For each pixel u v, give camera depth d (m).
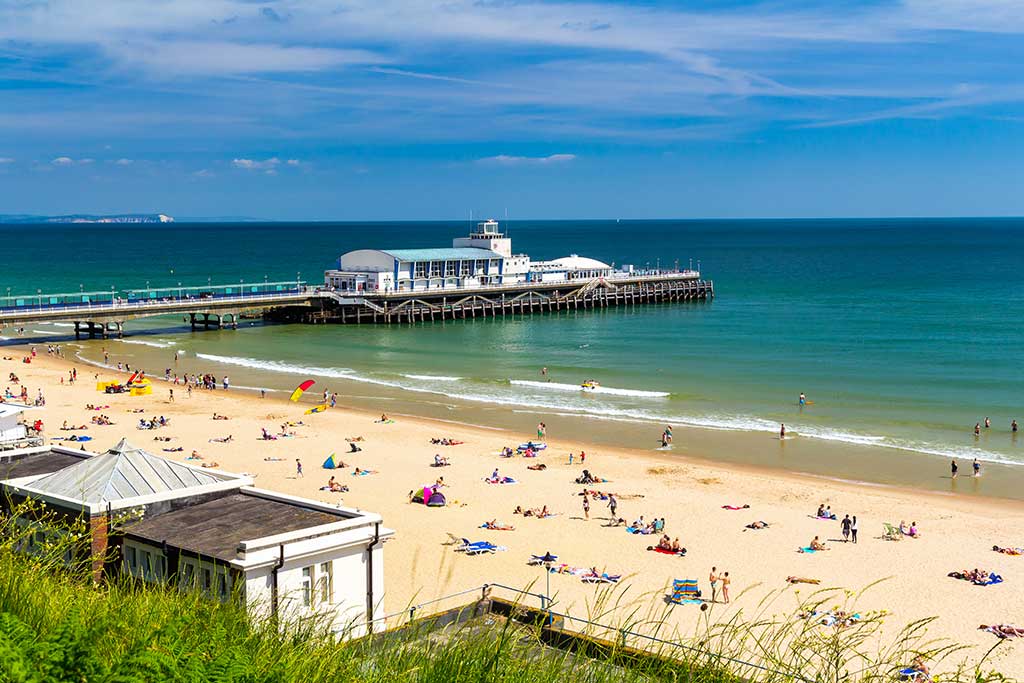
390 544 46.25
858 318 150.88
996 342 122.12
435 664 9.70
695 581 39.22
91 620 10.72
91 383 93.44
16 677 8.84
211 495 29.38
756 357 112.62
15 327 137.00
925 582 41.72
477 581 40.53
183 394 89.19
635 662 9.96
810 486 58.72
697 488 58.16
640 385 95.44
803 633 10.73
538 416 81.25
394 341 127.75
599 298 169.25
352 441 70.56
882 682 10.40
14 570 11.88
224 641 10.18
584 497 52.72
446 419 80.19
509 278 160.88
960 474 62.00
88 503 26.78
